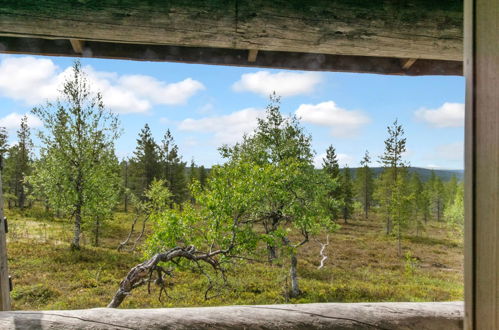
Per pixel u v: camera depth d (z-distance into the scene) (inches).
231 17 66.2
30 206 1681.8
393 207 1264.8
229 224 455.2
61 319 59.6
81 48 74.8
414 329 63.2
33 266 667.4
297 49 70.0
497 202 31.5
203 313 63.2
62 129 870.4
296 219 544.7
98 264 719.1
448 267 978.7
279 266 741.3
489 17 32.1
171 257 365.7
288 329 61.5
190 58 80.4
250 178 482.9
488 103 32.1
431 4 69.8
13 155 1745.8
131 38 66.6
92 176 873.5
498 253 31.5
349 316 63.6
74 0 63.1
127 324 59.6
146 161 1978.3
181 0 65.0
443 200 2443.4
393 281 761.6
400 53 71.6
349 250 1086.4
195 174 2365.9
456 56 72.3
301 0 67.2
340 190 1814.7
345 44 69.7
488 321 32.2
